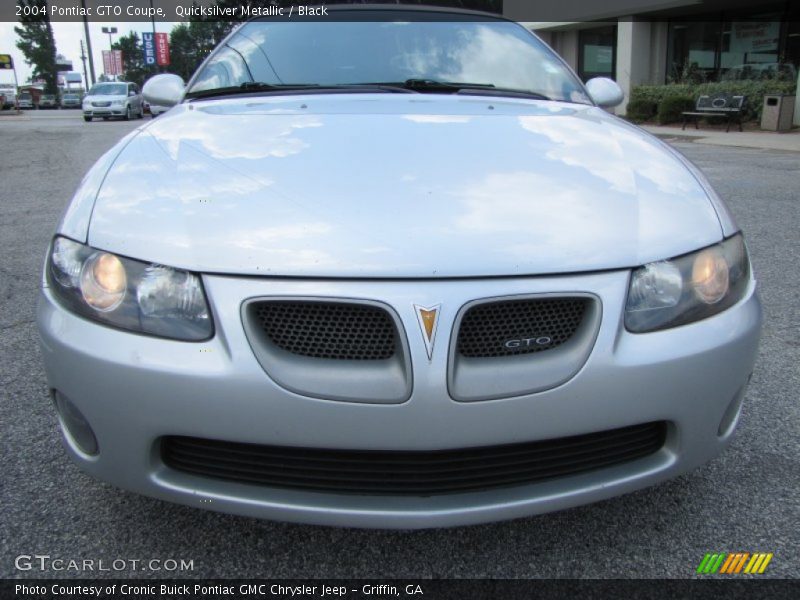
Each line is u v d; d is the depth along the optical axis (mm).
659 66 19656
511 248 1645
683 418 1717
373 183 1824
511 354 1615
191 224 1711
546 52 3215
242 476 1654
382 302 1554
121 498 2109
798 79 14914
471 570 1844
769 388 2873
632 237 1745
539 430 1592
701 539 1954
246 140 2131
